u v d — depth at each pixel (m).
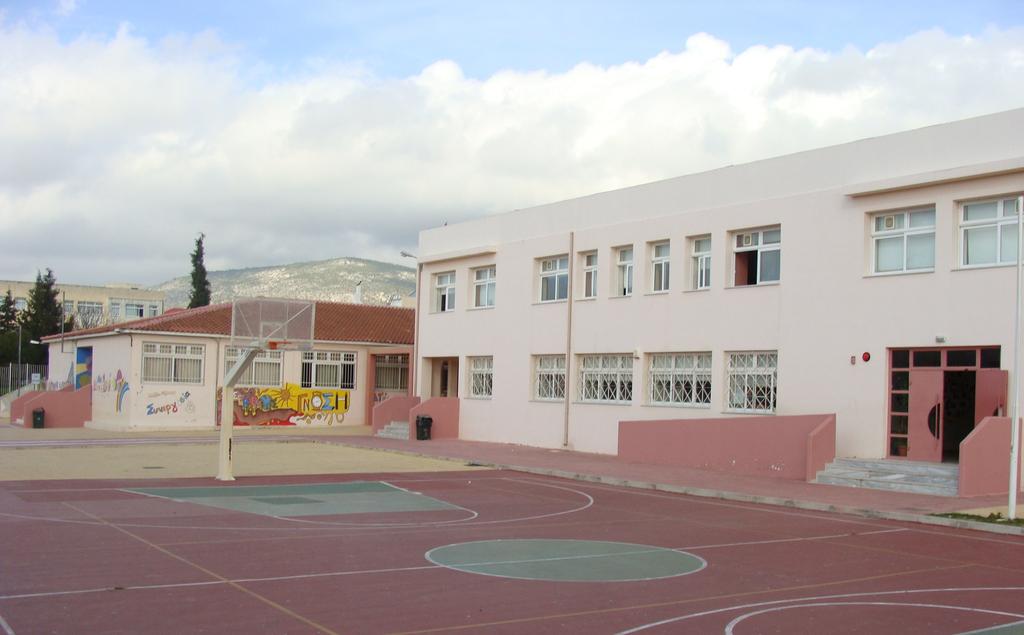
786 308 26.84
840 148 25.91
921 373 23.78
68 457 29.42
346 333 49.66
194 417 44.62
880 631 9.29
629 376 32.00
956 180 23.02
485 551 13.62
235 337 22.72
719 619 9.62
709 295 29.16
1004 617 9.94
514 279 36.88
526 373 35.94
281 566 12.09
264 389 46.56
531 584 11.23
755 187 28.08
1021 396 21.61
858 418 24.80
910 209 24.47
